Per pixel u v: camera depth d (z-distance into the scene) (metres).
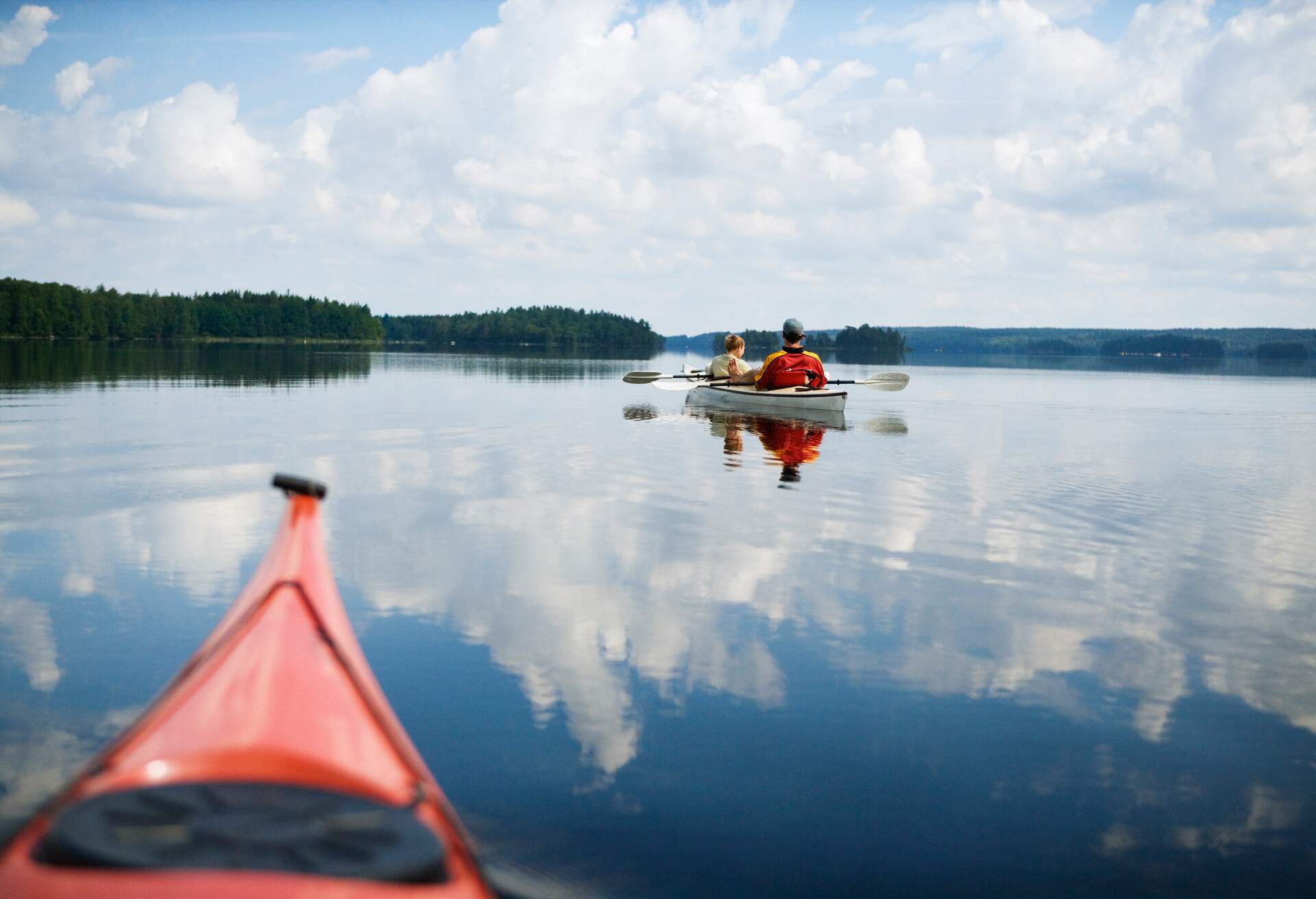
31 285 99.94
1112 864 2.66
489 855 2.58
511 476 9.17
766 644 4.45
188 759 1.82
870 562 6.05
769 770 3.17
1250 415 18.73
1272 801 3.04
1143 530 7.16
